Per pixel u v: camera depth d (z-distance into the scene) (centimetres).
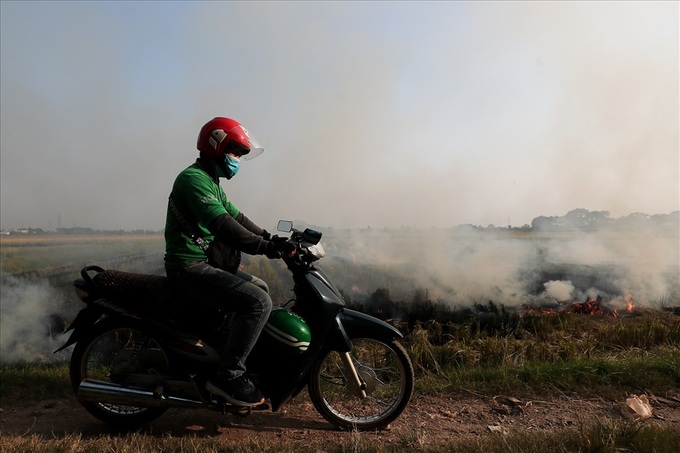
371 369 445
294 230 445
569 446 359
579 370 535
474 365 595
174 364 416
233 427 437
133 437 391
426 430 431
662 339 696
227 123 412
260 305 397
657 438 362
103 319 425
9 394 501
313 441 402
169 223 406
